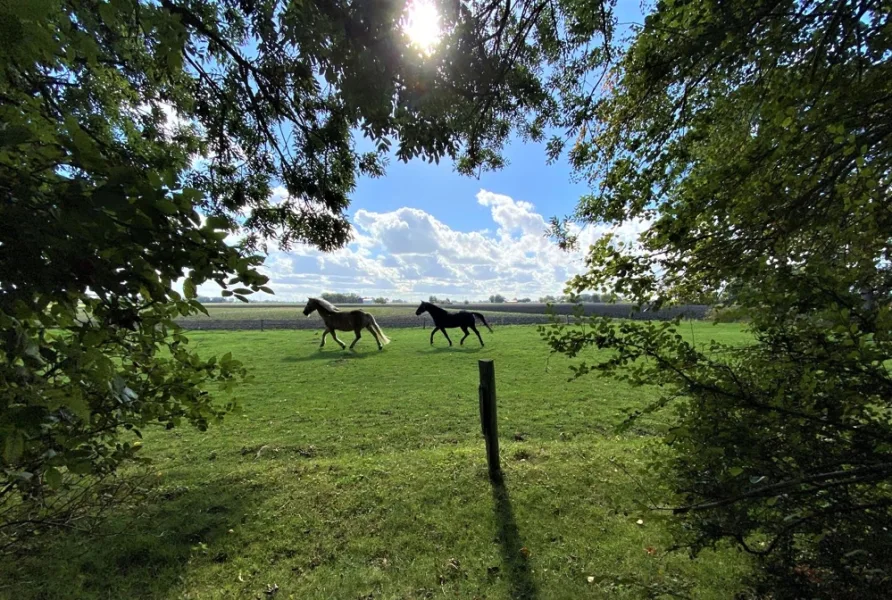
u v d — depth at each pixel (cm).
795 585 179
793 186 151
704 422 156
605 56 271
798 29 167
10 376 93
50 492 234
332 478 376
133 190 79
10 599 229
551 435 529
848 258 146
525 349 1319
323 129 388
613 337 168
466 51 229
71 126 76
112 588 241
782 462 145
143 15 122
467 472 381
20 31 87
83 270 86
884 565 142
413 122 227
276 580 250
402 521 306
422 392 776
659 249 168
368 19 176
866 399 131
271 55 316
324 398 741
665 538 243
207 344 1510
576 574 247
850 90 142
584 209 270
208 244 93
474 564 261
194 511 321
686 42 183
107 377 111
